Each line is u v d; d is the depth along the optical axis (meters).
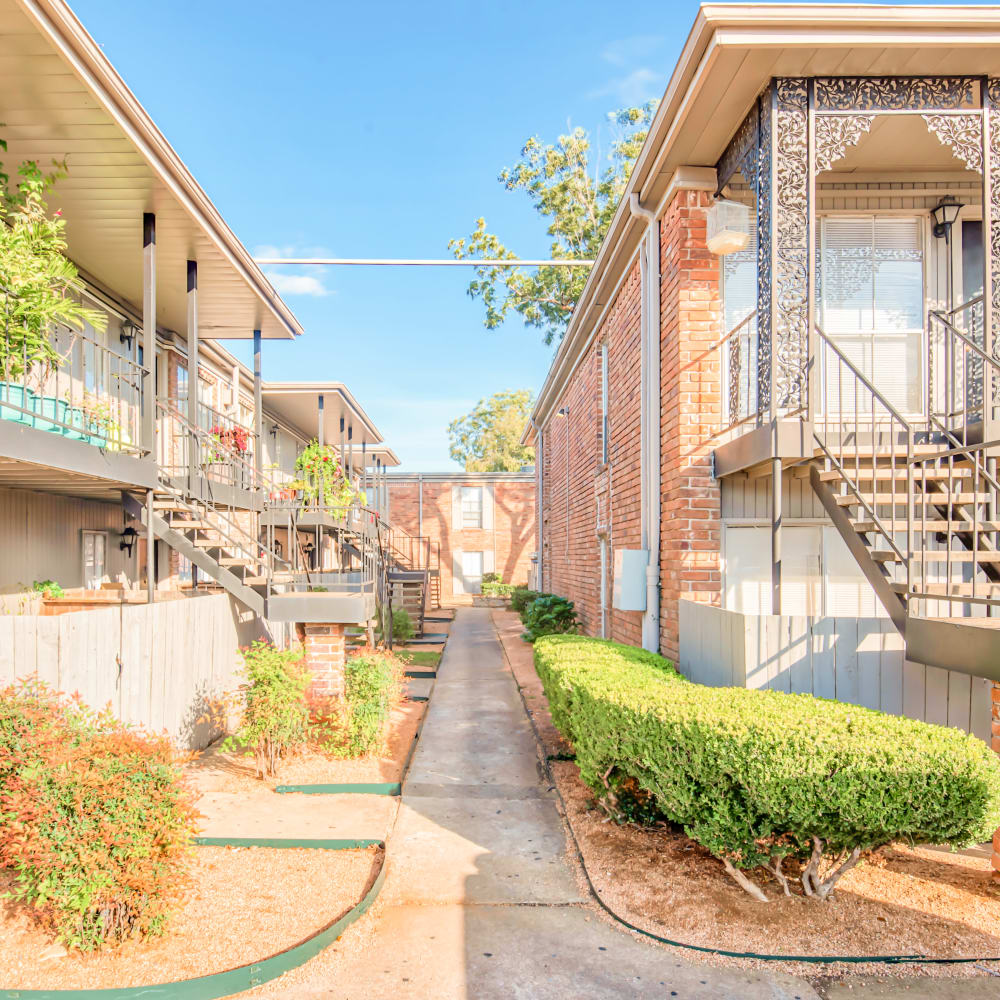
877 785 3.44
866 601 7.02
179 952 3.50
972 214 7.37
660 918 3.85
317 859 4.64
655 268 7.89
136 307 10.34
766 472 6.52
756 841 4.07
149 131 6.25
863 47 5.46
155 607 6.30
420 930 3.80
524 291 26.44
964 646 4.15
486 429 49.78
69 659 5.14
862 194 7.30
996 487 4.71
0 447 5.16
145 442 7.23
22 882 3.91
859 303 7.27
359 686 6.93
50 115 5.86
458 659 13.77
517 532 30.84
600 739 4.68
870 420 7.15
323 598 7.57
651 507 7.85
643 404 8.28
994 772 3.44
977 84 5.88
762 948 3.55
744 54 5.52
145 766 3.70
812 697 4.52
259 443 11.56
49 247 6.14
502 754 7.15
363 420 19.14
